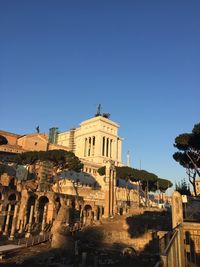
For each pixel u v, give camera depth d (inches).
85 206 3024.1
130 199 4215.1
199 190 3855.8
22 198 2315.5
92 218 2775.6
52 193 2598.4
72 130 6397.6
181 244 580.4
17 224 2209.6
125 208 3213.6
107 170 2869.1
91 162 4724.4
